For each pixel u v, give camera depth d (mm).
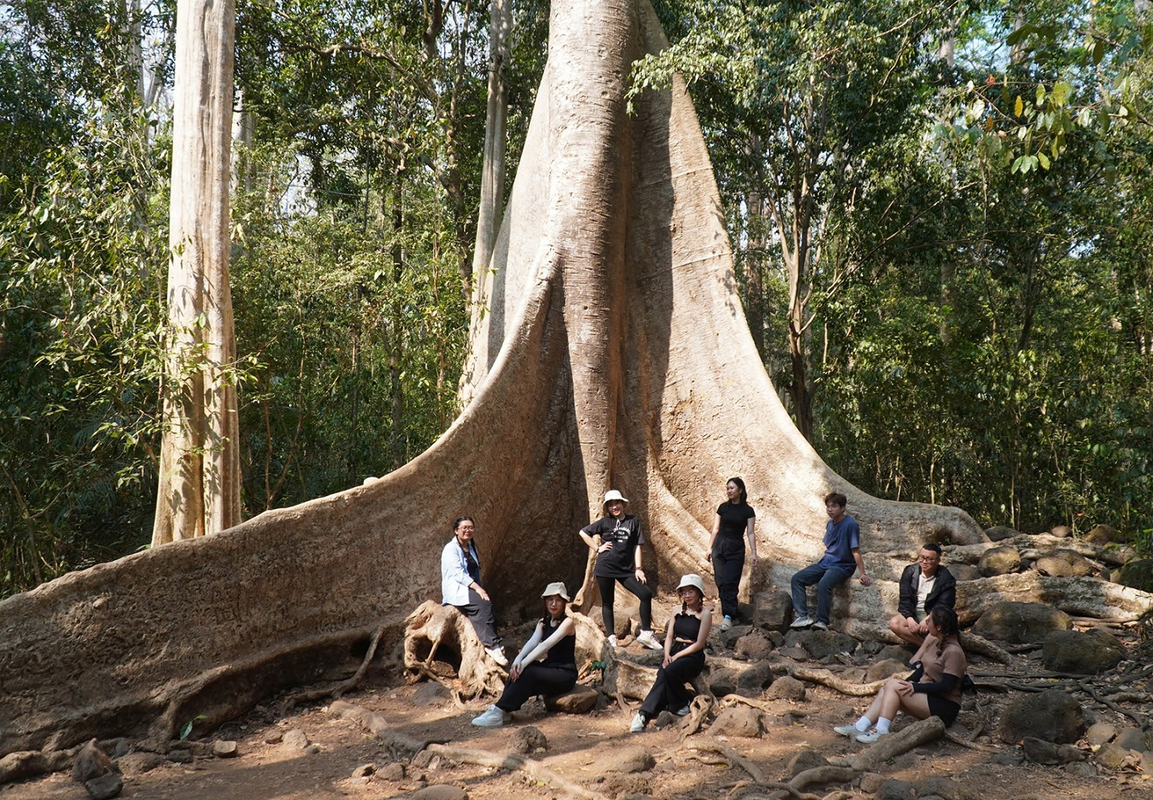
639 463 11688
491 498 10094
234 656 7434
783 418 11242
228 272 10016
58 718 6410
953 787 5430
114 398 9914
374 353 16641
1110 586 9320
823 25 13484
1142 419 12484
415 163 18641
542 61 20547
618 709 7473
